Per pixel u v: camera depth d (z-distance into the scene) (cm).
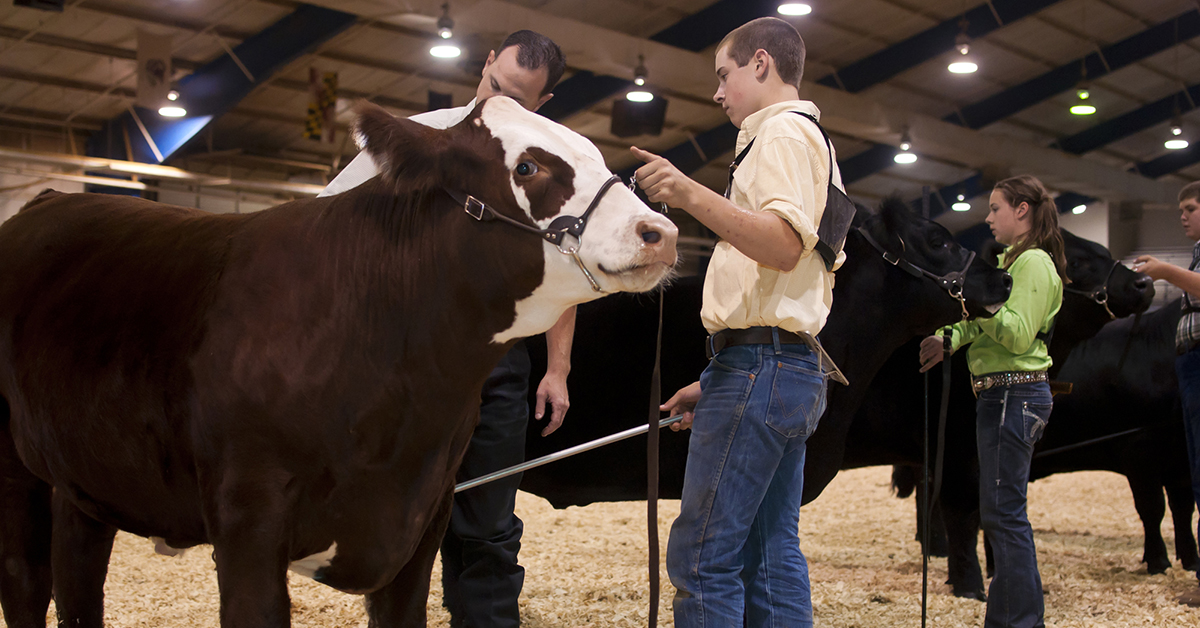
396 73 1497
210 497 209
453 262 208
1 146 1494
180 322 217
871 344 369
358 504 214
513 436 314
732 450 236
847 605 430
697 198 209
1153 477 527
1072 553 568
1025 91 1867
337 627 377
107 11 1232
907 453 455
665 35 1489
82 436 234
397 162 204
